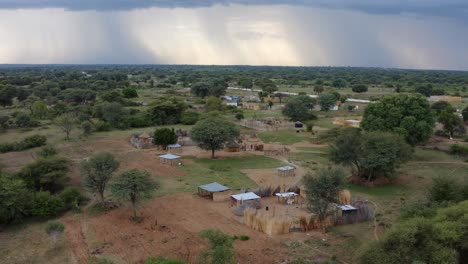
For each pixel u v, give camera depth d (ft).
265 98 577.02
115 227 140.56
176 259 108.37
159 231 136.67
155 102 403.75
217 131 241.76
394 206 164.35
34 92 529.45
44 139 274.36
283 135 324.19
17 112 383.24
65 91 515.50
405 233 98.94
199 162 237.86
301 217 138.92
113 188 147.13
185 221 145.69
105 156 167.53
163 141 263.90
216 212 155.53
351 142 200.13
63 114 353.31
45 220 149.07
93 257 118.42
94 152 254.88
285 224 135.74
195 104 504.84
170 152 259.80
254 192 175.11
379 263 96.78
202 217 149.89
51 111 393.29
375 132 205.36
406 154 194.18
